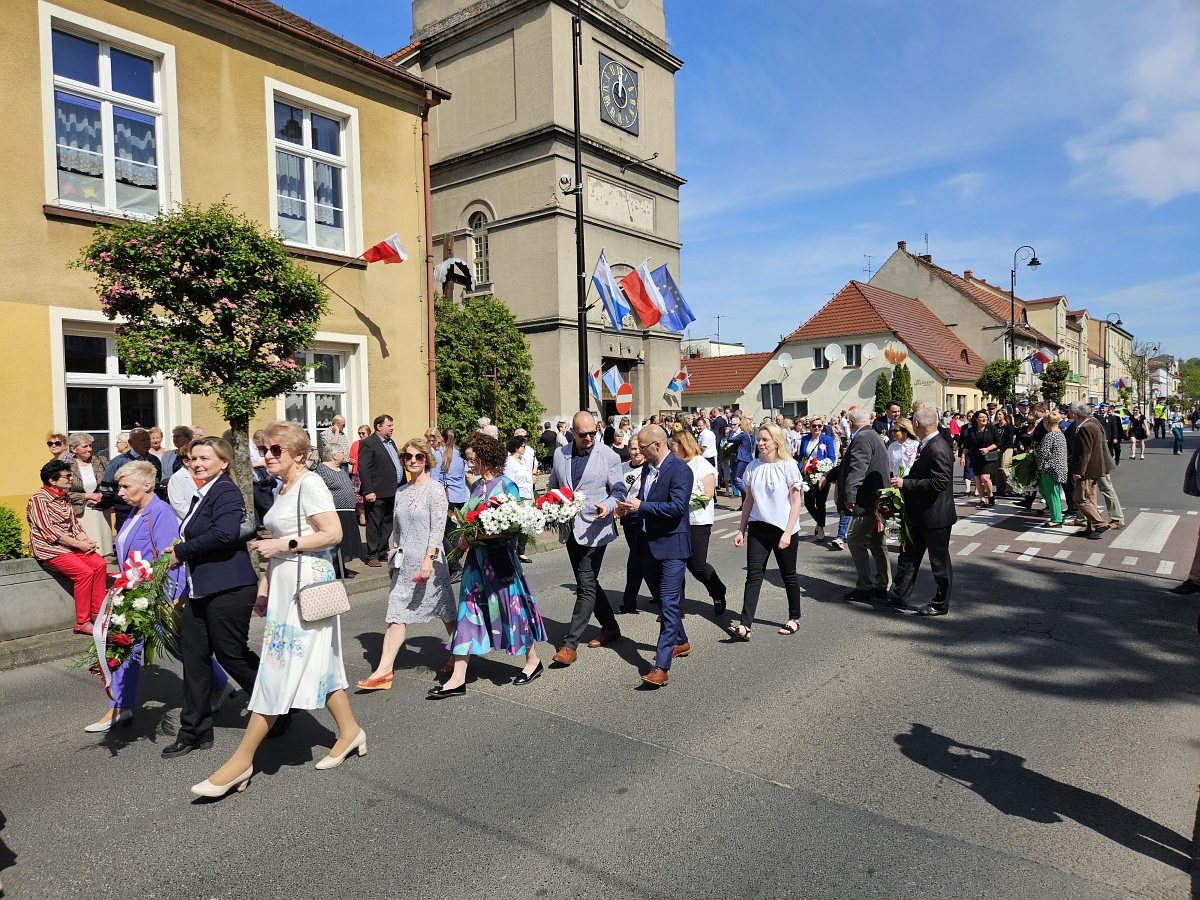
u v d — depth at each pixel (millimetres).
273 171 11602
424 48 24578
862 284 38844
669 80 26328
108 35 9703
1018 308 56562
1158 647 5949
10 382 8836
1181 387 118062
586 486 5879
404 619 5285
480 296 23000
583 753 4180
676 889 2934
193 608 4277
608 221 23312
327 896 2924
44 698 5328
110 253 7371
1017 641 6172
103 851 3273
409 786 3820
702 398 43406
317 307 8469
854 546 7566
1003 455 15297
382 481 9703
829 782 3809
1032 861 3113
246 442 8297
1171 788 3729
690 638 6426
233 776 3727
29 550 6887
